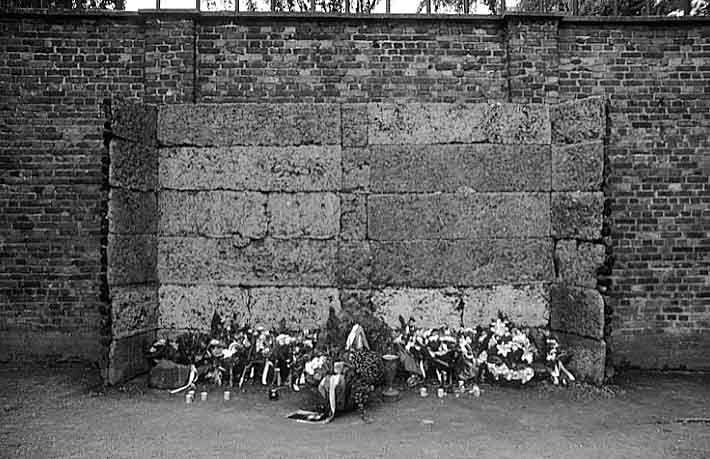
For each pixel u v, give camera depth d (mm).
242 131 7070
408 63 7695
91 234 7547
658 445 4949
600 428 5359
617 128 7676
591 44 7730
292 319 7012
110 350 6383
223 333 6781
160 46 7531
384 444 4914
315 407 5754
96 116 7582
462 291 7027
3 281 7500
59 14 7492
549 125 7137
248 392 6309
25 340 7500
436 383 6555
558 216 7027
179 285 7070
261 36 7656
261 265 7035
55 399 6082
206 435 5098
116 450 4746
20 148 7531
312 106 7055
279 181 7059
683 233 7609
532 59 7637
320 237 7031
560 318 6957
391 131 7062
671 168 7645
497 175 7066
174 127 7098
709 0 8055
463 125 7078
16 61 7551
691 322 7582
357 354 6078
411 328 6867
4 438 5004
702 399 6297
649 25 7738
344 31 7684
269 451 4738
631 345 7570
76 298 7523
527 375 6457
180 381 6426
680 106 7688
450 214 7039
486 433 5195
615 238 7605
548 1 8156
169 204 7109
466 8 8016
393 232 7023
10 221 7512
